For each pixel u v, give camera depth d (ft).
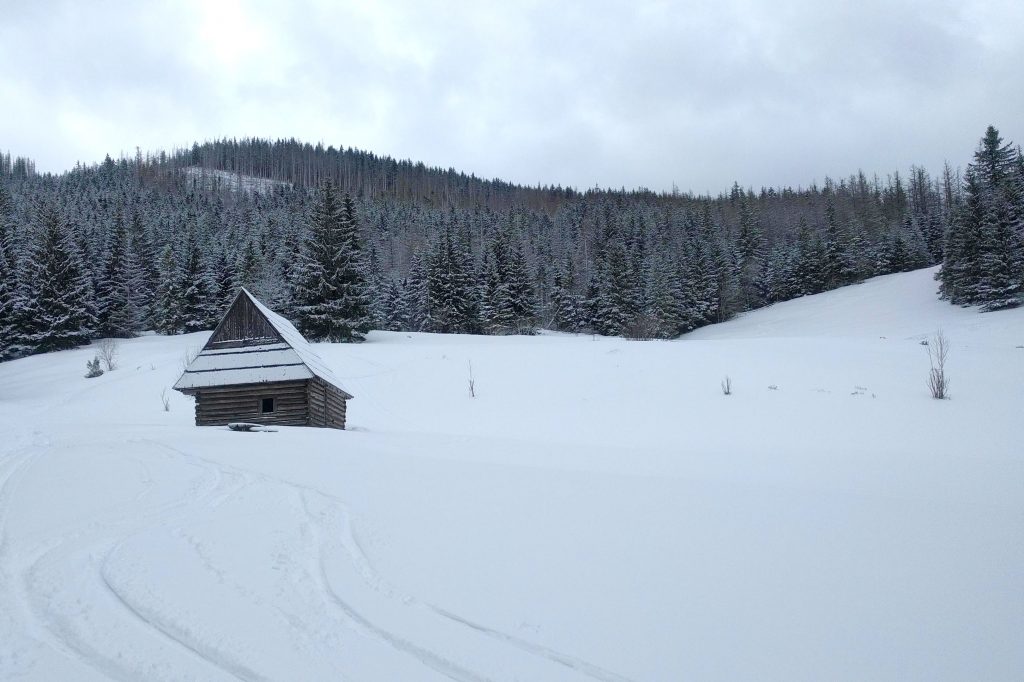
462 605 17.74
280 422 78.84
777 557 21.40
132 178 651.66
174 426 73.36
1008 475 43.70
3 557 21.72
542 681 13.80
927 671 13.97
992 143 268.82
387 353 163.73
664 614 17.08
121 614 17.13
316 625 16.47
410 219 490.08
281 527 25.36
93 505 29.22
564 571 20.35
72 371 163.22
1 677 13.91
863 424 82.89
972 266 204.03
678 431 88.12
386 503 29.50
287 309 220.64
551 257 403.34
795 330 240.12
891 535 23.54
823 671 14.03
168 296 242.78
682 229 444.55
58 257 218.18
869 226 401.49
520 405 113.80
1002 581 18.75
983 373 106.01
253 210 479.41
